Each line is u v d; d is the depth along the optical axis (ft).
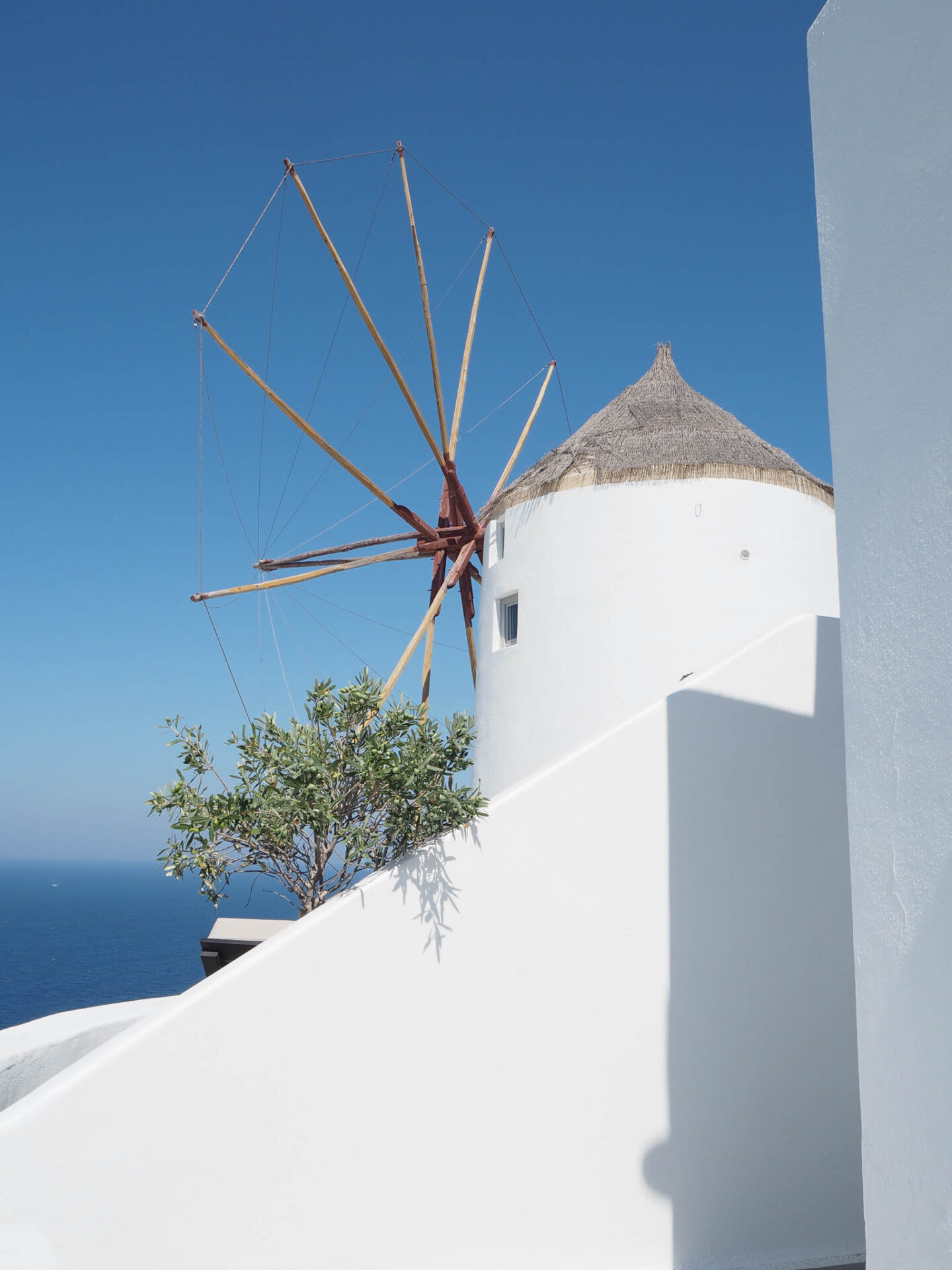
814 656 23.72
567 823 20.59
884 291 13.70
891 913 12.78
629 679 39.47
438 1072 18.71
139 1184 16.21
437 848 19.53
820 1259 20.85
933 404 12.45
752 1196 20.66
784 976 21.88
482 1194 18.70
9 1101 23.22
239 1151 17.02
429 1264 18.11
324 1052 17.89
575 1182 19.39
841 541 14.53
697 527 40.40
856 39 14.65
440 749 20.13
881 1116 12.70
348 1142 17.85
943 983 11.55
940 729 11.92
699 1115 20.53
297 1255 17.17
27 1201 15.43
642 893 20.94
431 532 55.11
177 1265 16.30
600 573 41.11
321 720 20.98
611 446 44.14
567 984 19.99
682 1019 20.75
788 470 42.37
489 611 47.19
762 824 22.33
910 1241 11.89
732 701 22.62
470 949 19.36
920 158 12.97
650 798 21.40
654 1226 19.79
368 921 18.58
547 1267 18.92
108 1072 16.28
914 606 12.62
